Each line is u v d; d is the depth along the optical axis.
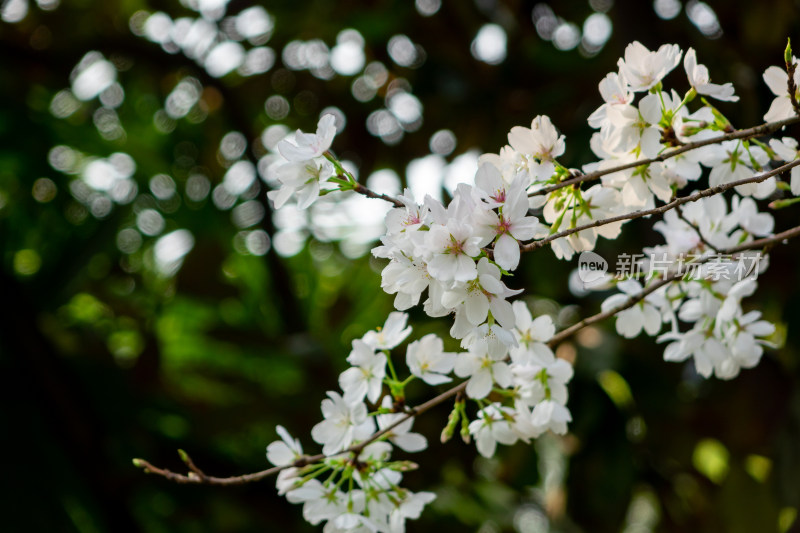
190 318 2.42
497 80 2.39
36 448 1.95
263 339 2.25
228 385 2.32
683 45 1.99
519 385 1.29
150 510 2.25
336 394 1.27
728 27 2.10
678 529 2.19
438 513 2.19
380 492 1.27
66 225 2.40
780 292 1.92
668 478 2.18
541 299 2.11
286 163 1.20
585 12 2.42
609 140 1.23
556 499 2.00
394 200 1.20
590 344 1.89
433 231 1.14
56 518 1.96
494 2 2.40
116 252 2.37
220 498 2.15
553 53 2.21
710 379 2.06
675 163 1.27
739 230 1.34
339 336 2.31
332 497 1.27
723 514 1.97
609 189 1.24
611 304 1.33
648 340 1.95
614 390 2.06
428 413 2.07
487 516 2.23
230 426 2.17
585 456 1.94
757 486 1.94
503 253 1.15
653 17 2.02
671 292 1.33
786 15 1.93
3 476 1.88
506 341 1.16
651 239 1.70
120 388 2.10
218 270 2.38
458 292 1.16
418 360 1.28
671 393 1.97
